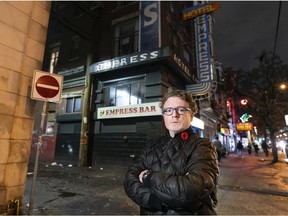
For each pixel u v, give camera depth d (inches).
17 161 162.4
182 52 514.9
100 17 496.4
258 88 368.5
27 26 179.8
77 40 528.1
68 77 506.0
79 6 437.4
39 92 154.7
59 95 165.9
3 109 155.5
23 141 168.9
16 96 166.1
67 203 182.7
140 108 366.6
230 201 188.5
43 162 482.6
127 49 446.3
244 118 785.6
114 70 414.0
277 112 344.8
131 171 60.9
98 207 173.3
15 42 168.6
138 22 443.2
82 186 249.3
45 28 197.3
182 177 45.3
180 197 43.3
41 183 263.9
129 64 385.7
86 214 157.6
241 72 424.8
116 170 370.0
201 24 462.3
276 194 206.7
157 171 55.1
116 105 423.8
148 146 65.6
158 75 375.6
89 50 460.4
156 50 362.6
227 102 1005.8
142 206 53.0
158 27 407.5
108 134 413.7
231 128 1130.0
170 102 60.2
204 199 47.4
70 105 486.0
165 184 45.3
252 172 309.3
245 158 601.3
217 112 765.3
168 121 59.6
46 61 584.4
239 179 270.4
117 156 392.5
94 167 404.8
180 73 425.4
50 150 485.7
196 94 448.5
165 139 62.4
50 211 162.2
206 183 45.3
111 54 461.1
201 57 450.9
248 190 223.3
